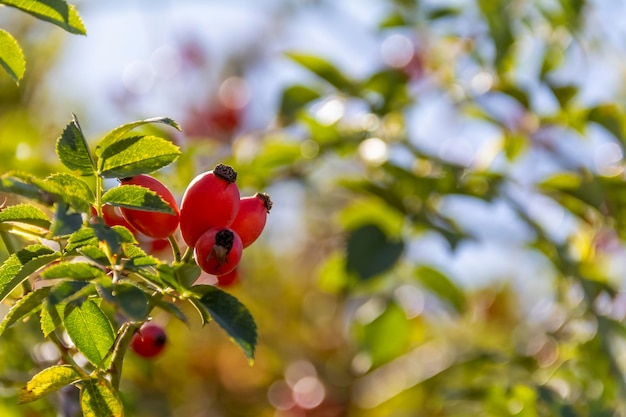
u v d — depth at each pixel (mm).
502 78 842
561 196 794
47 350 684
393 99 814
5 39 553
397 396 958
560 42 890
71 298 515
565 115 823
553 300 932
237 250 554
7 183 522
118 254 532
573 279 770
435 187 765
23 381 669
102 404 552
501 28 837
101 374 557
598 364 749
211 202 558
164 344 631
